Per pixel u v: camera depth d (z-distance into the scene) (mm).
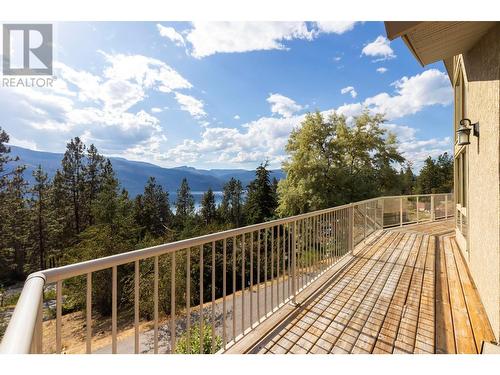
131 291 10648
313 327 2320
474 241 3223
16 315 751
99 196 22281
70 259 16078
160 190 39250
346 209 4504
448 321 2406
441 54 3119
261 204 28906
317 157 15688
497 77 2281
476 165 3092
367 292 3033
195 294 9766
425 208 8531
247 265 8961
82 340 8234
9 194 23922
